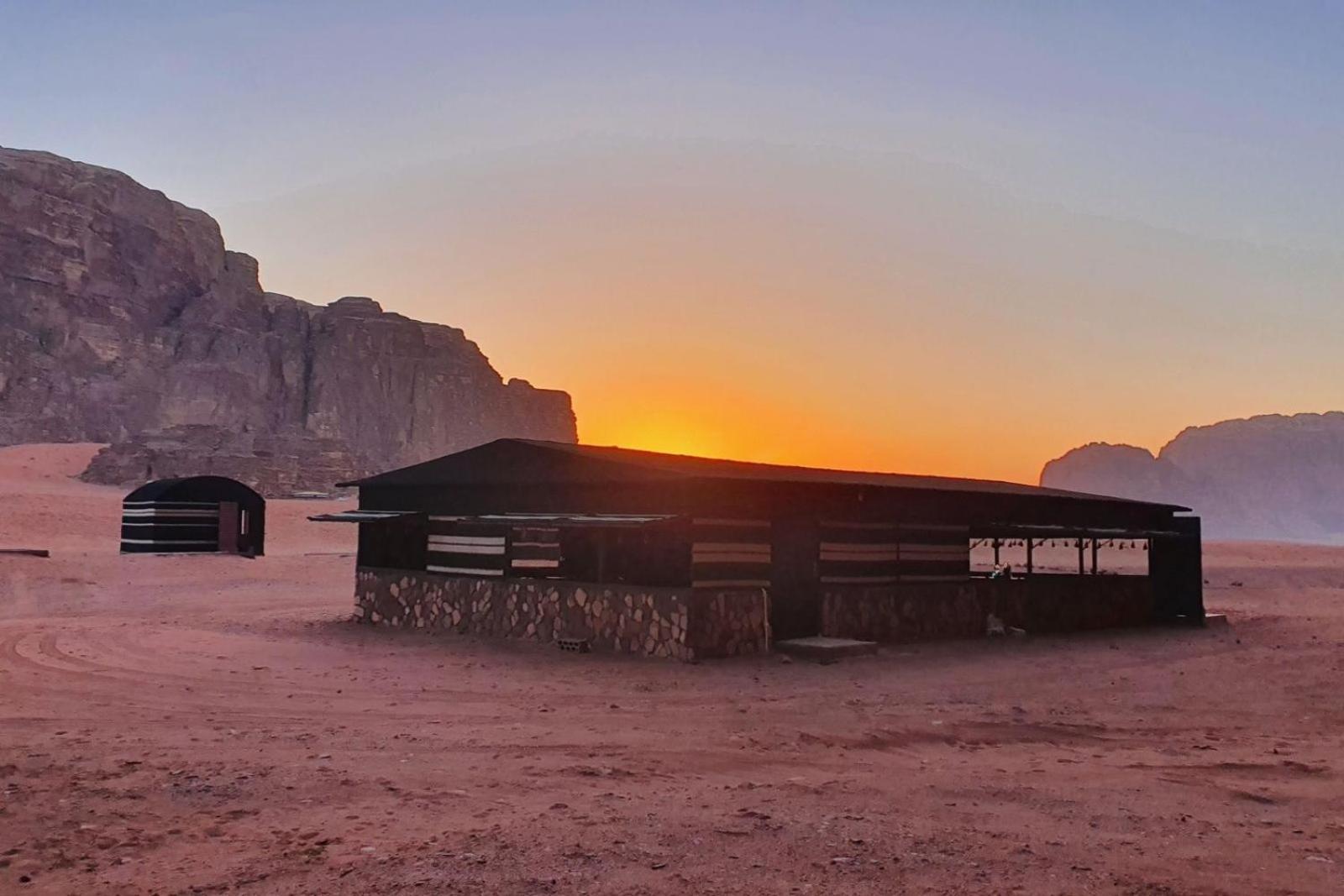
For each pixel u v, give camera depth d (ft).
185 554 141.59
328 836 24.49
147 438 345.51
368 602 76.13
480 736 37.50
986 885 21.91
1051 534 77.25
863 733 39.32
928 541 71.97
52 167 483.92
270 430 517.96
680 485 58.34
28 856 22.94
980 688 51.39
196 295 551.59
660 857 23.24
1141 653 66.54
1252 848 25.27
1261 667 60.23
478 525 69.31
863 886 21.67
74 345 461.37
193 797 27.94
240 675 50.78
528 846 23.80
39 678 49.37
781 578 62.69
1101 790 31.24
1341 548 272.31
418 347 636.89
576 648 60.13
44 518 198.49
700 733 38.78
